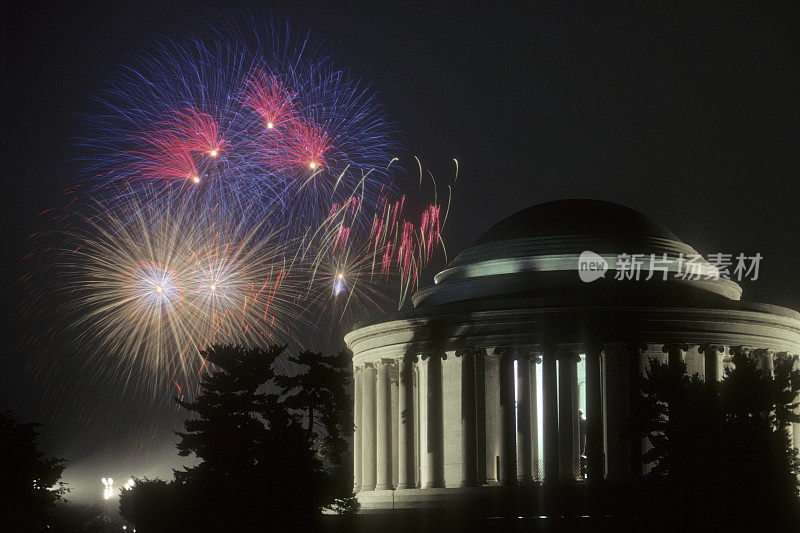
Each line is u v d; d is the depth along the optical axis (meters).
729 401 91.38
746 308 112.38
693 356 109.88
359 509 108.06
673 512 87.31
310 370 106.12
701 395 91.50
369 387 121.88
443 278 123.50
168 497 94.62
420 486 116.44
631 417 94.75
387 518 98.62
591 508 105.00
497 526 92.62
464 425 111.44
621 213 119.94
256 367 102.81
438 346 115.12
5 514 102.25
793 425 115.00
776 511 85.31
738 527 84.88
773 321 113.38
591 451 106.50
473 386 111.88
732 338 111.44
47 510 122.44
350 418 109.50
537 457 110.12
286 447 93.75
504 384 110.44
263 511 91.25
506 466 109.00
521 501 107.12
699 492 86.56
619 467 106.31
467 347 113.00
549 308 110.12
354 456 126.00
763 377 93.25
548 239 116.25
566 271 114.19
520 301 110.94
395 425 119.56
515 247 117.44
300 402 105.69
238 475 94.69
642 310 109.38
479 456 111.00
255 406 102.56
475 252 120.94
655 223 121.12
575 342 109.25
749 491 85.50
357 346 125.44
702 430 89.00
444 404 114.31
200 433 101.00
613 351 108.50
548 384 108.75
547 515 105.38
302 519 91.88
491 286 116.31
